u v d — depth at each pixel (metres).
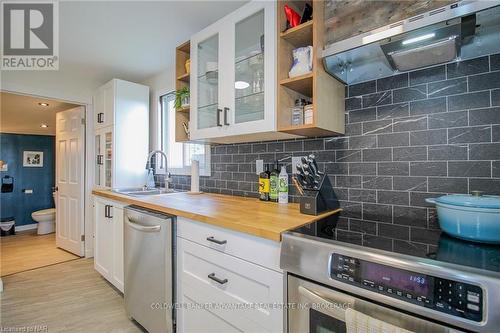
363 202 1.37
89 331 1.70
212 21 1.83
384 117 1.32
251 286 1.05
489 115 1.05
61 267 2.81
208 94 1.85
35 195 5.26
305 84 1.39
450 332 0.60
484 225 0.82
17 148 5.09
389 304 0.69
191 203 1.64
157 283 1.50
